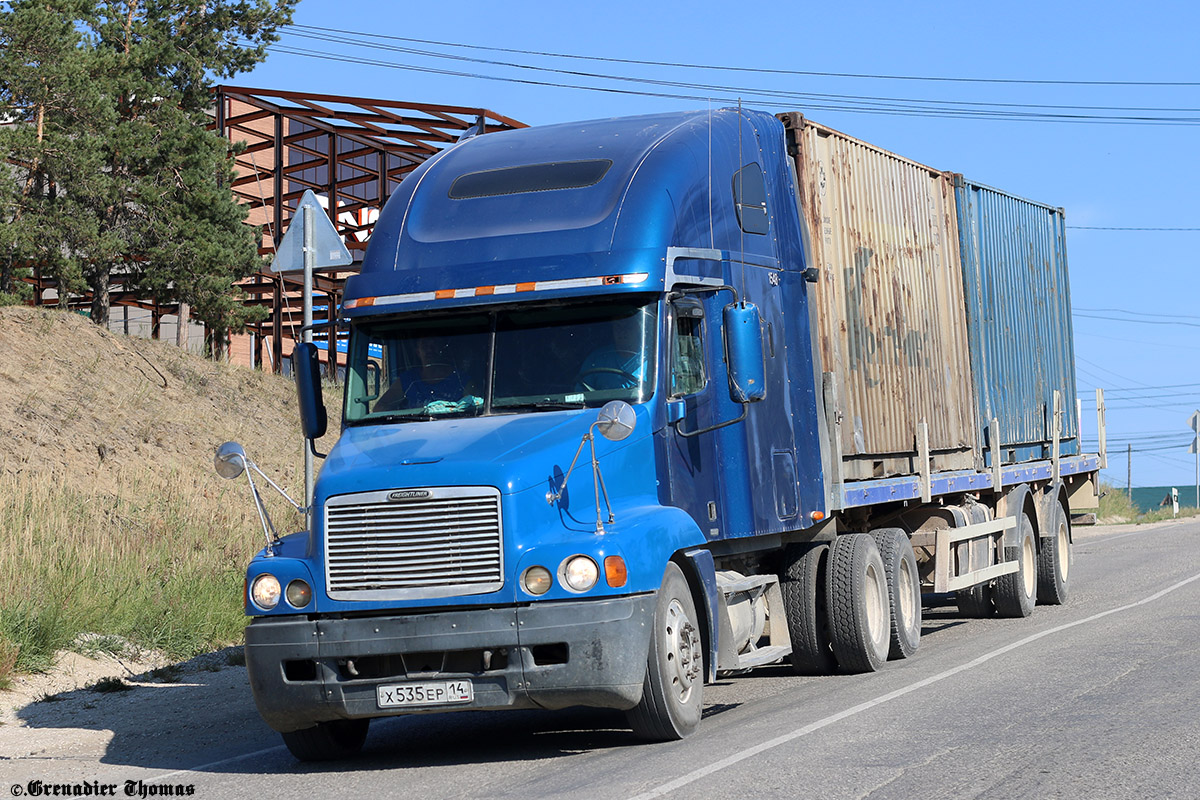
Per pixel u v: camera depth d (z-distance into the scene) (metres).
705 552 10.05
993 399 18.45
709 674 9.98
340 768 9.41
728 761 8.31
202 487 21.84
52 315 26.41
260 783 8.91
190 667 14.47
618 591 8.76
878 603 13.61
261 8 35.59
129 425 23.42
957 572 16.14
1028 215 20.73
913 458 15.38
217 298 33.06
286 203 50.16
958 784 7.36
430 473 8.88
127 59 33.22
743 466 11.15
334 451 9.68
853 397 13.77
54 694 12.79
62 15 31.97
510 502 8.77
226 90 38.41
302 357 10.65
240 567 17.73
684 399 10.30
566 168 10.61
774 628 12.35
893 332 15.07
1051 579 19.09
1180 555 27.25
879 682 12.04
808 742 8.87
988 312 18.58
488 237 10.24
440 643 8.73
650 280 9.90
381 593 8.88
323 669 8.99
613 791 7.62
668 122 11.43
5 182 28.94
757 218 11.84
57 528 16.66
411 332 10.20
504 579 8.72
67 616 14.20
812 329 12.94
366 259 10.56
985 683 11.34
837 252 13.77
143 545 17.39
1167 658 12.27
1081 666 12.05
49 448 20.91
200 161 33.47
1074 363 22.69
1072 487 23.16
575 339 9.90
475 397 9.83
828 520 13.37
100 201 31.42
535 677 8.70
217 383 27.77
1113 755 7.98
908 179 16.05
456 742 10.41
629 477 9.53
